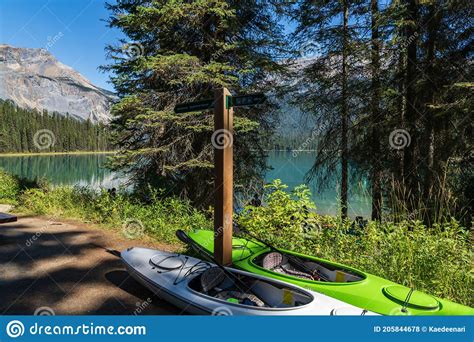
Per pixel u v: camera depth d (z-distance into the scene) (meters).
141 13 8.85
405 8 9.02
